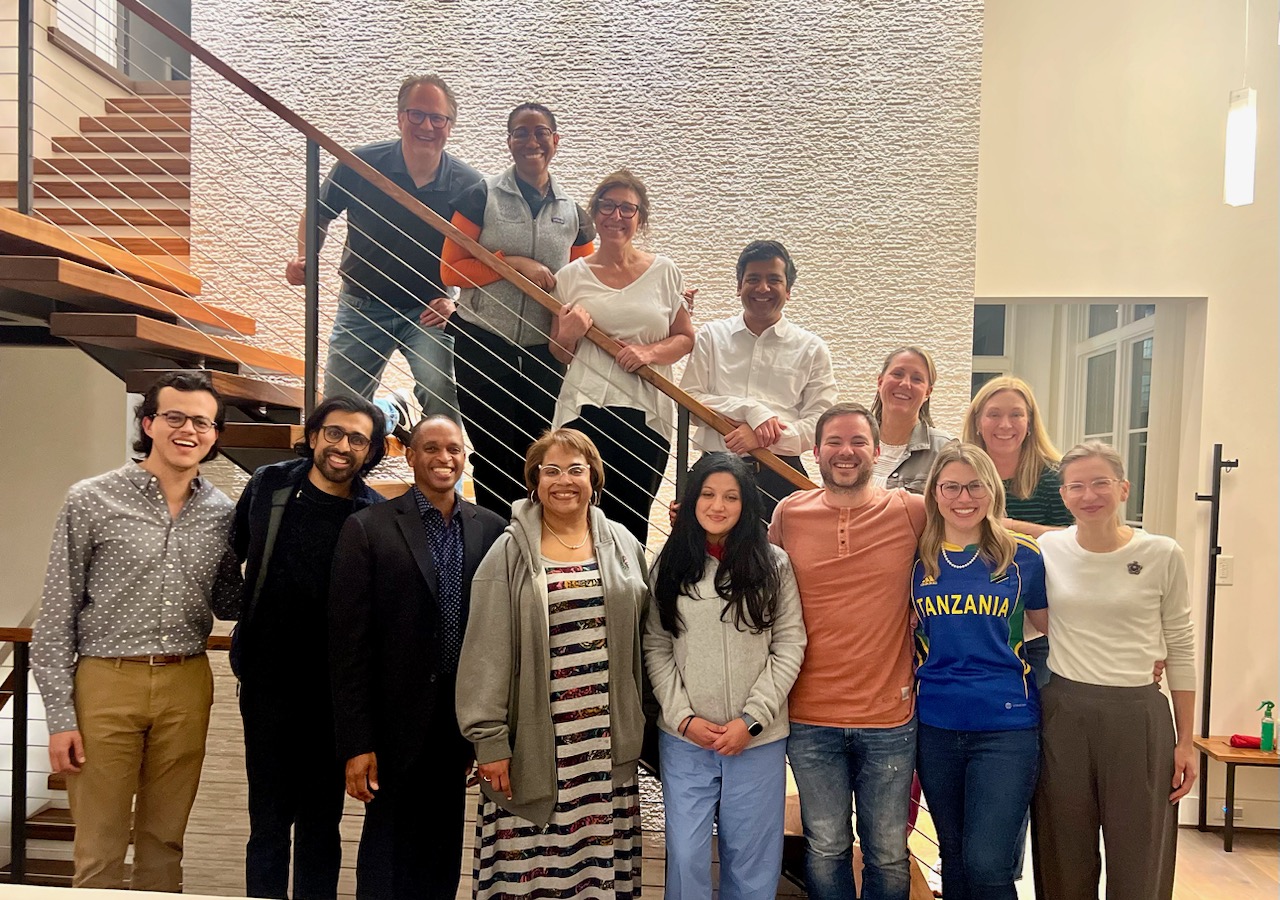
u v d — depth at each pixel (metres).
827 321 3.05
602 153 3.07
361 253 2.40
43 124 3.31
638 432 2.14
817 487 1.97
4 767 2.93
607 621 1.63
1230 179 2.36
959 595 1.68
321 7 3.08
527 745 1.58
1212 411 3.07
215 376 1.92
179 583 1.75
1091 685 1.67
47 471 3.16
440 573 1.71
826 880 1.70
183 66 5.06
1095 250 3.03
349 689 1.62
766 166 3.04
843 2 3.01
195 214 3.11
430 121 2.30
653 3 3.04
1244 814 3.09
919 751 1.73
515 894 1.60
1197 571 3.11
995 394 2.03
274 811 1.73
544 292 2.08
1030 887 2.54
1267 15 2.97
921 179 3.01
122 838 1.71
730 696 1.63
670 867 1.69
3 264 1.76
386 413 2.27
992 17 3.02
